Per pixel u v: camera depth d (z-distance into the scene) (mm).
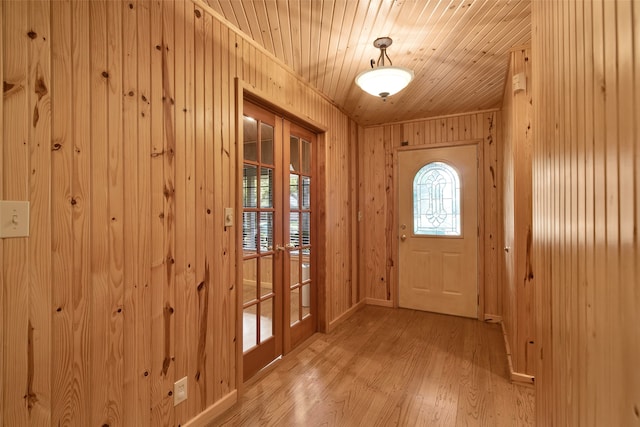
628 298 518
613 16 578
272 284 2562
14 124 1084
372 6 1811
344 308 3617
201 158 1808
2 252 1058
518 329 2260
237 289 2049
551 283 1139
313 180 3172
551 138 1115
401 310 3949
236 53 2062
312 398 2074
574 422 829
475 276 3648
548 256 1195
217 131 1916
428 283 3895
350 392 2141
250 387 2207
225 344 1953
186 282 1710
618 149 558
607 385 603
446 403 2014
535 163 1540
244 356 2232
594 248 677
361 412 1927
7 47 1068
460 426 1797
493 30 2059
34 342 1130
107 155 1354
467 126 3701
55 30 1188
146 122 1513
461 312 3707
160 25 1584
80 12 1264
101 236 1331
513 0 1753
